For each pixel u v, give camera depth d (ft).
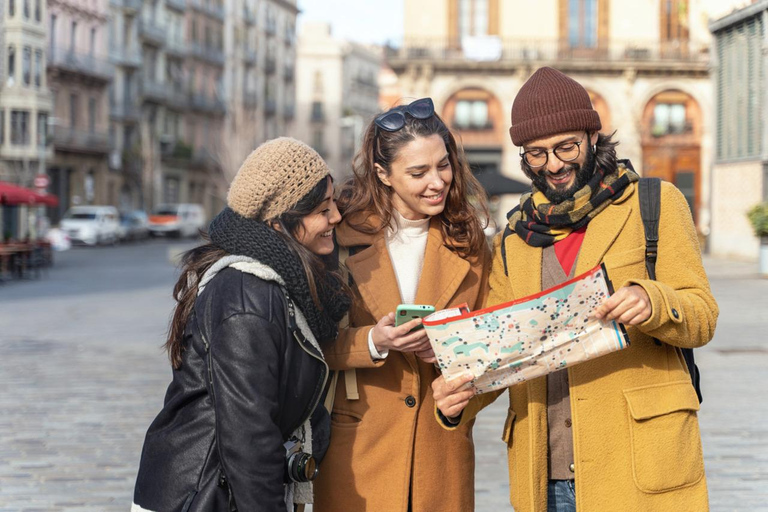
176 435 8.00
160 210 174.81
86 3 169.89
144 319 45.73
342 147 294.46
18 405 24.27
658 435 8.39
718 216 89.45
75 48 167.94
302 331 8.08
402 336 8.54
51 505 15.99
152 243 156.46
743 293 51.90
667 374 8.56
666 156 123.85
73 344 36.60
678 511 8.41
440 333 8.23
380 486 9.21
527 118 8.58
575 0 124.06
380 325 8.71
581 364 8.52
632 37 124.26
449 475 9.45
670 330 8.05
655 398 8.46
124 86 186.80
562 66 123.03
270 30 263.49
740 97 84.12
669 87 124.16
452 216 9.53
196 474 7.87
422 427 9.32
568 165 8.57
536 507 8.64
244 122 218.38
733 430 20.47
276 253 7.95
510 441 9.16
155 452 8.07
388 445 9.26
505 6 124.26
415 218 9.53
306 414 8.32
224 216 8.31
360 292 9.35
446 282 9.41
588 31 124.67
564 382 8.82
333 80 293.84
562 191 8.67
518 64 122.01
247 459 7.56
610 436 8.48
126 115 186.19
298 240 8.38
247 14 247.29
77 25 168.04
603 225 8.61
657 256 8.57
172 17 207.72
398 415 9.29
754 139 81.15
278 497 7.66
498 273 9.34
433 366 9.39
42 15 152.35
